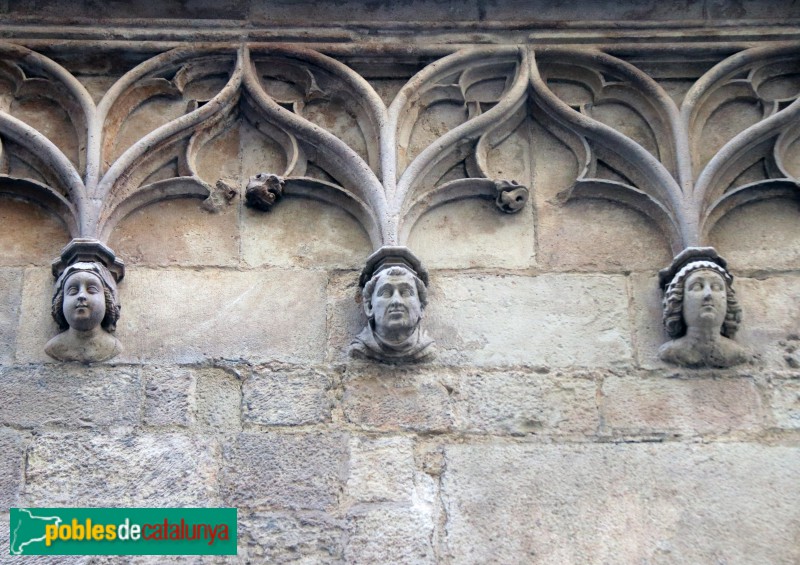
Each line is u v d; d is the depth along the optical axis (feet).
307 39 20.03
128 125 19.34
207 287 18.08
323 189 18.80
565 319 18.01
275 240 18.54
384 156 18.80
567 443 17.03
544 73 20.08
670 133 19.31
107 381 17.25
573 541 16.37
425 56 19.99
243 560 16.14
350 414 17.15
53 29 19.86
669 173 18.89
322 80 19.80
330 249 18.49
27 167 18.86
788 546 16.40
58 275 17.84
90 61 19.84
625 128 19.66
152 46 19.83
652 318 18.04
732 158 19.04
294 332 17.78
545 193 19.08
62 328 17.57
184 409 17.11
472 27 20.15
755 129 19.13
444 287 18.19
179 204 18.76
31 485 16.49
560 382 17.48
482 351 17.69
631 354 17.76
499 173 19.22
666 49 20.10
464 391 17.37
